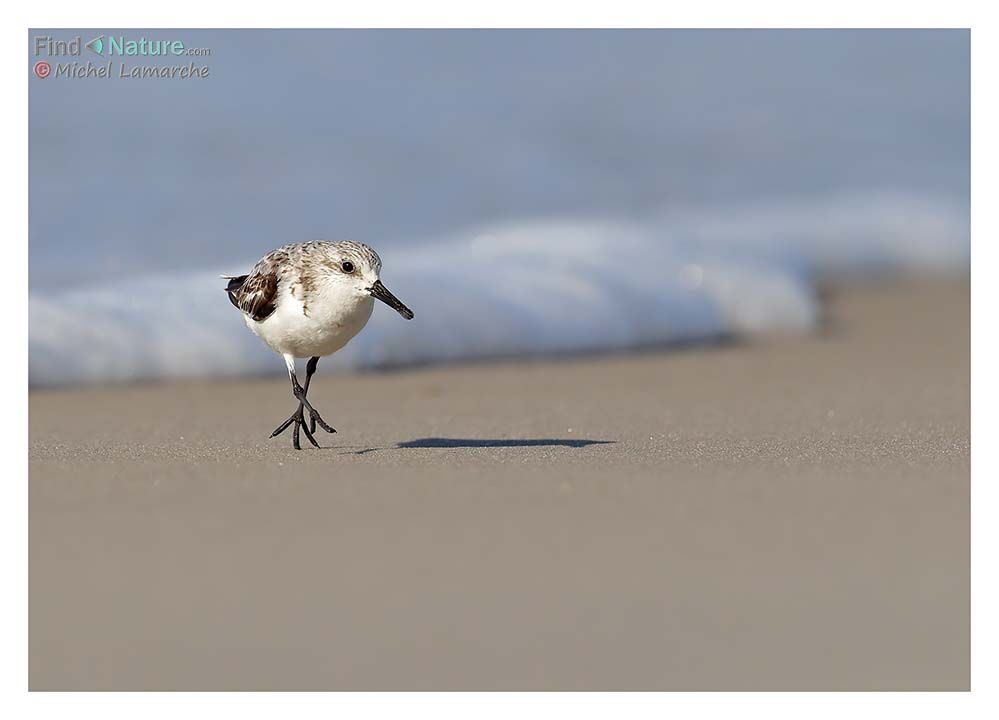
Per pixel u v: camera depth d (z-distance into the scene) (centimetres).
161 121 2086
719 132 2491
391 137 2189
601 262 1878
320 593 657
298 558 702
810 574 682
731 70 2709
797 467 912
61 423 1186
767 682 579
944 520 772
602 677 581
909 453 980
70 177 1905
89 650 600
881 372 1553
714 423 1193
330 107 2225
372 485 850
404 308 938
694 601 650
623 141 2384
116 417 1231
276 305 966
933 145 2602
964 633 620
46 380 1385
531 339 1650
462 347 1603
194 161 2005
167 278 1650
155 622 625
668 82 2609
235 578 675
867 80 2784
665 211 2212
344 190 2012
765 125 2548
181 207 1888
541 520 769
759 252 2086
